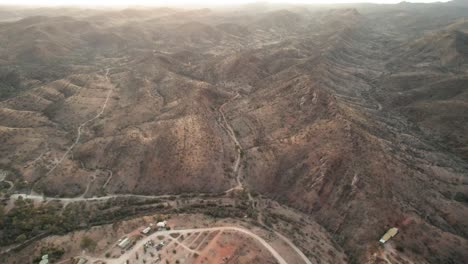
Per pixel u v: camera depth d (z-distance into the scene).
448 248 105.06
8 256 102.19
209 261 94.50
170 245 100.62
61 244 103.31
